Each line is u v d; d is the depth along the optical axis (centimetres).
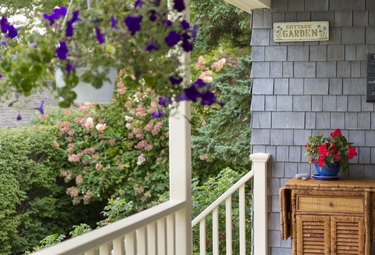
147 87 310
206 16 1058
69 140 962
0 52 313
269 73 658
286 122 657
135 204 973
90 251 334
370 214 594
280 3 653
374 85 637
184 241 454
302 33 647
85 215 1005
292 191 607
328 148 623
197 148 991
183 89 297
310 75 650
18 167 889
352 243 598
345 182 613
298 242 608
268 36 657
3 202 866
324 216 602
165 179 970
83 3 312
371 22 638
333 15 644
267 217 662
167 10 284
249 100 955
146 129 943
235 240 933
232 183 902
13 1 552
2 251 874
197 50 1070
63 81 281
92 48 285
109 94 304
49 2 638
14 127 940
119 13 280
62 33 281
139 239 393
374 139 641
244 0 613
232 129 973
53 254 297
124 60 281
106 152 964
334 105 647
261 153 654
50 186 950
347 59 643
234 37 1067
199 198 896
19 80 274
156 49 281
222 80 990
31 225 927
